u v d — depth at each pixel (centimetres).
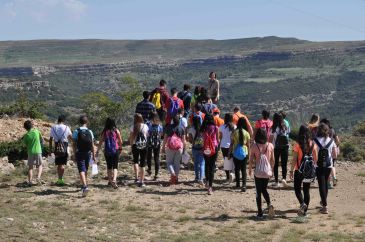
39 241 959
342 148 3259
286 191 1476
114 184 1455
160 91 1809
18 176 1608
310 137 1177
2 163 1747
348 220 1178
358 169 1922
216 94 1908
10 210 1209
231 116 1514
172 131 1526
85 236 1011
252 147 1196
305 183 1186
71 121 2920
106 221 1146
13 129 2241
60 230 1049
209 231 1088
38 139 1491
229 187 1512
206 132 1416
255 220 1178
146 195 1400
